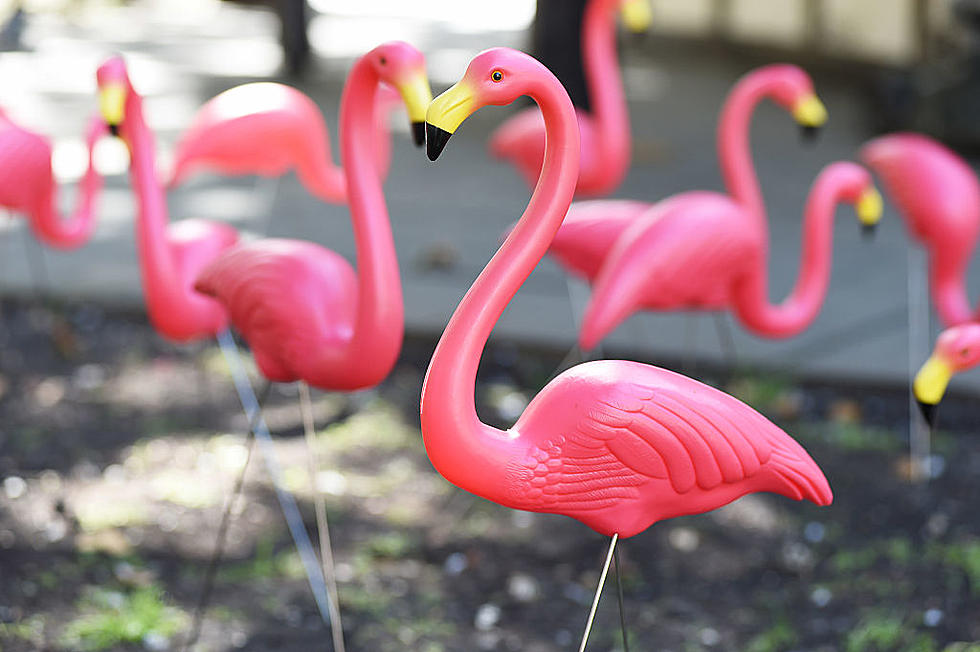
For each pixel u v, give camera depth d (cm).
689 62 1728
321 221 784
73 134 1022
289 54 1370
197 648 344
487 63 207
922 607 378
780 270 697
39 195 492
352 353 281
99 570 383
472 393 218
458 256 714
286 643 351
